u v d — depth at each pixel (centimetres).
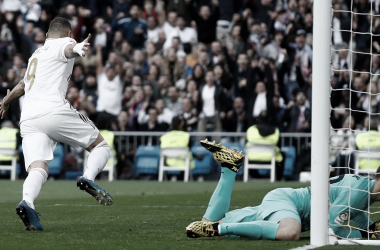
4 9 5047
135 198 2667
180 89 4516
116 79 4434
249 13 4691
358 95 4088
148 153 4097
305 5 4606
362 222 1503
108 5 5144
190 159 4019
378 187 1420
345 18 4447
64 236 1466
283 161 3881
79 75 4662
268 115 3991
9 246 1313
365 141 3612
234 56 4541
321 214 1310
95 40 4816
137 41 4891
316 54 1322
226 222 1439
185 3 4894
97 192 1534
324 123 1316
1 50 4991
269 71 4131
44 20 5059
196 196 2753
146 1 5038
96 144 1669
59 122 1588
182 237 1443
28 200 1528
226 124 4197
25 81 1639
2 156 4166
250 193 2825
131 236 1470
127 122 4253
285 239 1359
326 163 1316
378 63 4288
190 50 4778
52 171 4169
